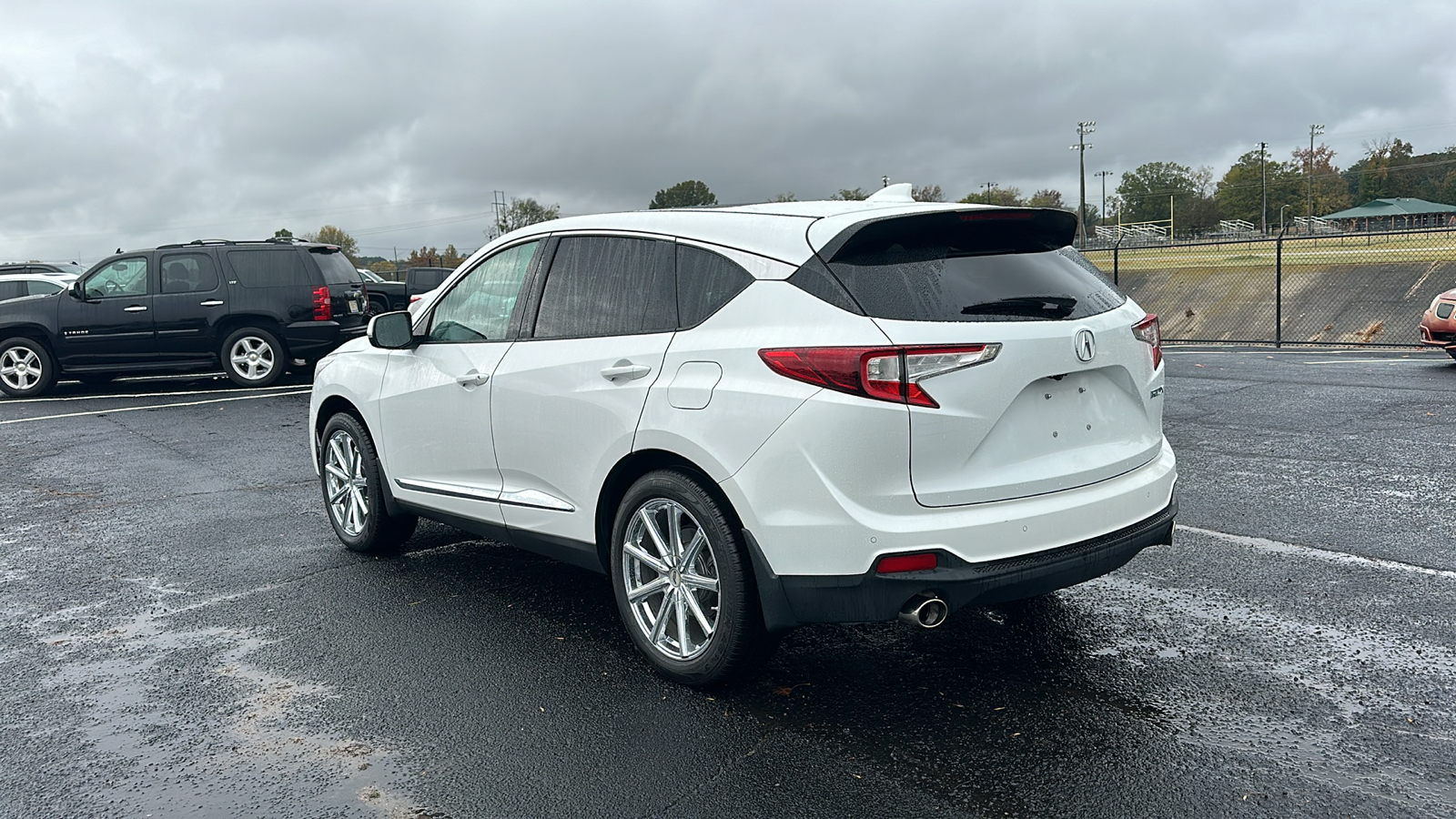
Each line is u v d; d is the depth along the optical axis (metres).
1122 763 2.94
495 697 3.57
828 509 3.07
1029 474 3.19
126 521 6.42
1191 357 15.73
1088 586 4.50
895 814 2.72
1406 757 2.92
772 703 3.43
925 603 3.04
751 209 3.62
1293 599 4.25
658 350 3.54
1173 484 3.74
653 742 3.18
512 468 4.21
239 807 2.87
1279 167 123.00
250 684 3.75
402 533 5.43
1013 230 3.47
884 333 3.02
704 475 3.42
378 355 5.12
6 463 8.65
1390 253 33.09
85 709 3.58
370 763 3.11
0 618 4.61
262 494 7.07
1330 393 10.21
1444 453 7.02
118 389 14.49
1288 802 2.70
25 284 18.03
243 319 13.46
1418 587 4.35
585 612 4.46
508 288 4.38
